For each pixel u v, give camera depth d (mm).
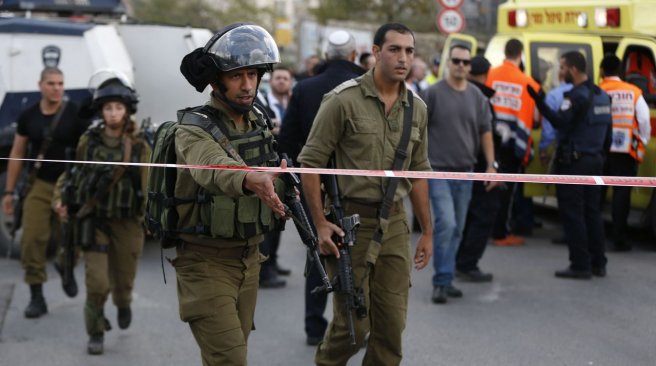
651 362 7250
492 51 13344
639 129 11062
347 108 5711
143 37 12508
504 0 17719
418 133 5812
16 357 7465
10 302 9211
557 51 12695
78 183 7270
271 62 4914
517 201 12711
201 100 12531
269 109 11633
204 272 5008
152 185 5102
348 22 30844
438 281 9070
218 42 4855
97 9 14320
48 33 11375
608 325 8312
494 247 11977
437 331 8094
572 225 10109
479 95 8906
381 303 5707
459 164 8727
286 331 8141
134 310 8852
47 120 8609
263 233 5082
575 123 10008
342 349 5750
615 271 10594
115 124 7207
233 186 4441
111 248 7531
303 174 5750
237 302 5172
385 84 5719
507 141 11297
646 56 12102
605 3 12492
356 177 5707
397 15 30391
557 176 5379
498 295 9430
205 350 4977
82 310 8914
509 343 7738
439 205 8852
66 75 11375
